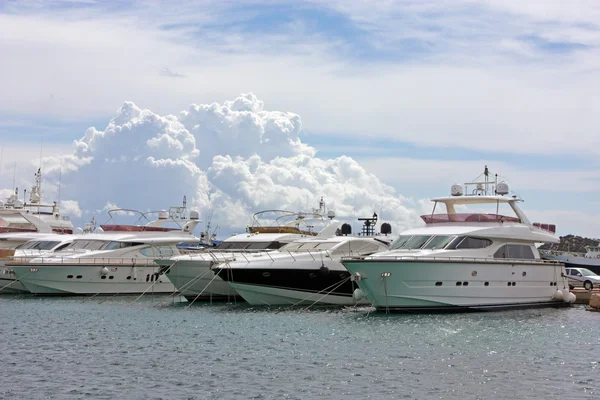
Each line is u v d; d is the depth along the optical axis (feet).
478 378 72.38
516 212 130.41
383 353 84.17
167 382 70.79
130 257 156.97
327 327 103.65
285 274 127.34
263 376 73.05
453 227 122.11
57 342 92.84
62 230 198.49
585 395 66.44
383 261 109.29
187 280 139.64
